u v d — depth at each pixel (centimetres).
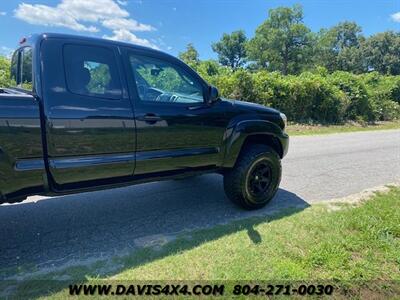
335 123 1633
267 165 427
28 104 263
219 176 579
